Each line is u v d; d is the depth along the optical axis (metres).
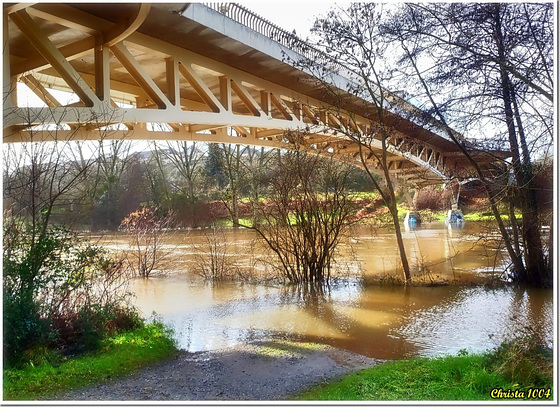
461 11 8.87
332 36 11.75
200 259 16.58
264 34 14.32
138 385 5.37
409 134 13.47
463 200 29.55
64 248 6.82
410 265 15.40
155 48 12.64
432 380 5.19
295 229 13.18
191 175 34.94
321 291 11.81
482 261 15.95
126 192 31.16
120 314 7.77
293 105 17.61
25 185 6.68
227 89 15.22
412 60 10.62
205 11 11.93
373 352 6.93
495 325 8.30
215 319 9.02
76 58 13.14
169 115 12.42
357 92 12.87
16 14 9.20
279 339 7.64
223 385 5.45
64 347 6.46
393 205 12.72
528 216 11.41
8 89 8.52
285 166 13.43
